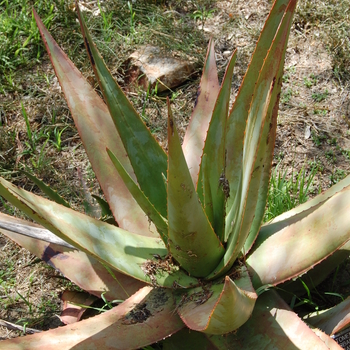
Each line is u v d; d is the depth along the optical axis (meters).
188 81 2.75
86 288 2.05
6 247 2.33
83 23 1.91
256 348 1.87
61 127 2.63
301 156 2.49
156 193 2.05
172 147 1.68
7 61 2.77
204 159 1.91
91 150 2.15
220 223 1.98
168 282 1.97
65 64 2.15
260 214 1.97
